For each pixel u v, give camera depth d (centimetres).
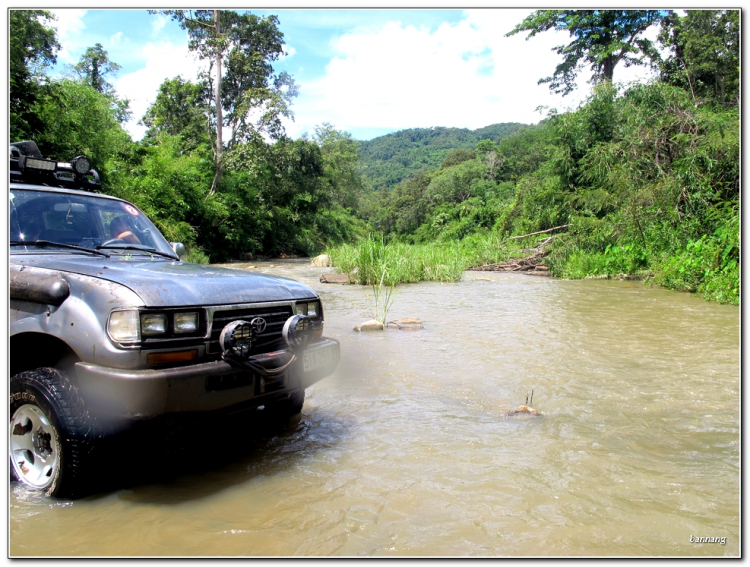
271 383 316
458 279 1453
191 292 291
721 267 1098
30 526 244
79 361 269
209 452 330
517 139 7769
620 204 1641
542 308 929
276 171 3488
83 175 435
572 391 451
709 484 285
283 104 3209
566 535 237
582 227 1694
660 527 244
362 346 627
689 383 473
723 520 250
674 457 320
